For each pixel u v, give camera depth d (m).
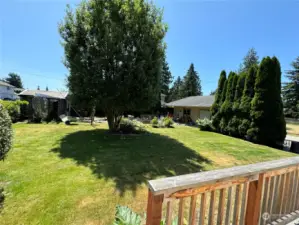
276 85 8.88
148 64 7.82
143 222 2.00
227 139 8.79
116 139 7.35
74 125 11.26
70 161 4.41
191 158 5.11
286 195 1.99
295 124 21.78
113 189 3.06
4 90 28.50
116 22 7.65
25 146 5.58
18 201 2.60
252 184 1.61
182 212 1.23
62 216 2.31
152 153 5.44
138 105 7.86
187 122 18.56
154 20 8.27
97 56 7.35
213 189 1.37
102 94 7.34
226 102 11.17
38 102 11.86
